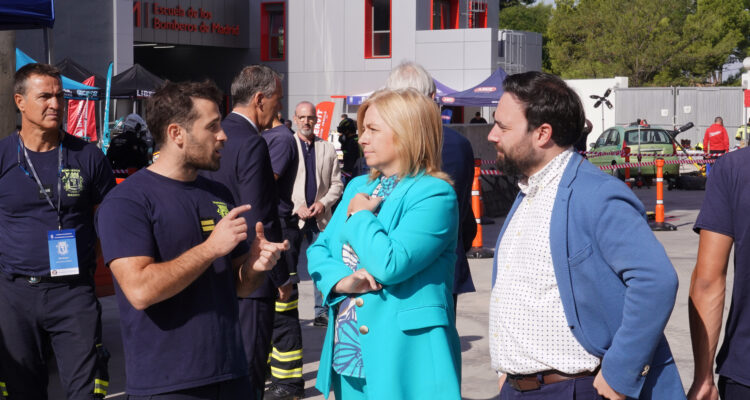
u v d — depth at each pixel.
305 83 34.09
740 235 2.96
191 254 2.98
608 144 24.28
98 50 27.25
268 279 4.66
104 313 8.31
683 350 6.80
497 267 3.06
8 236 4.54
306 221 7.63
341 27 33.50
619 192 2.76
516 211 3.04
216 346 3.14
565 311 2.80
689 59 49.78
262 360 4.67
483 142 16.83
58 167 4.62
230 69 35.50
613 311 2.78
